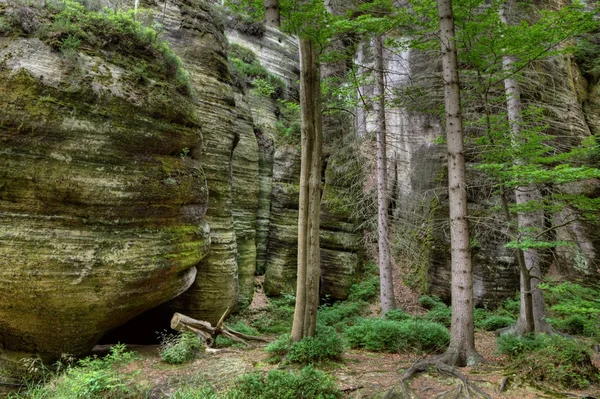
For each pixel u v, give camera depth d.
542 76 14.12
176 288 7.62
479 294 12.55
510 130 8.67
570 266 12.64
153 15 10.51
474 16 8.44
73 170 5.96
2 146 5.54
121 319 6.91
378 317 11.50
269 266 13.54
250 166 13.57
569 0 16.03
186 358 7.34
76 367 6.10
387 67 16.70
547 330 9.02
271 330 10.97
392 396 5.34
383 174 12.27
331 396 5.21
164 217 7.17
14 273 5.46
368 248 15.71
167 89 7.67
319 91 7.76
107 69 6.66
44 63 6.00
